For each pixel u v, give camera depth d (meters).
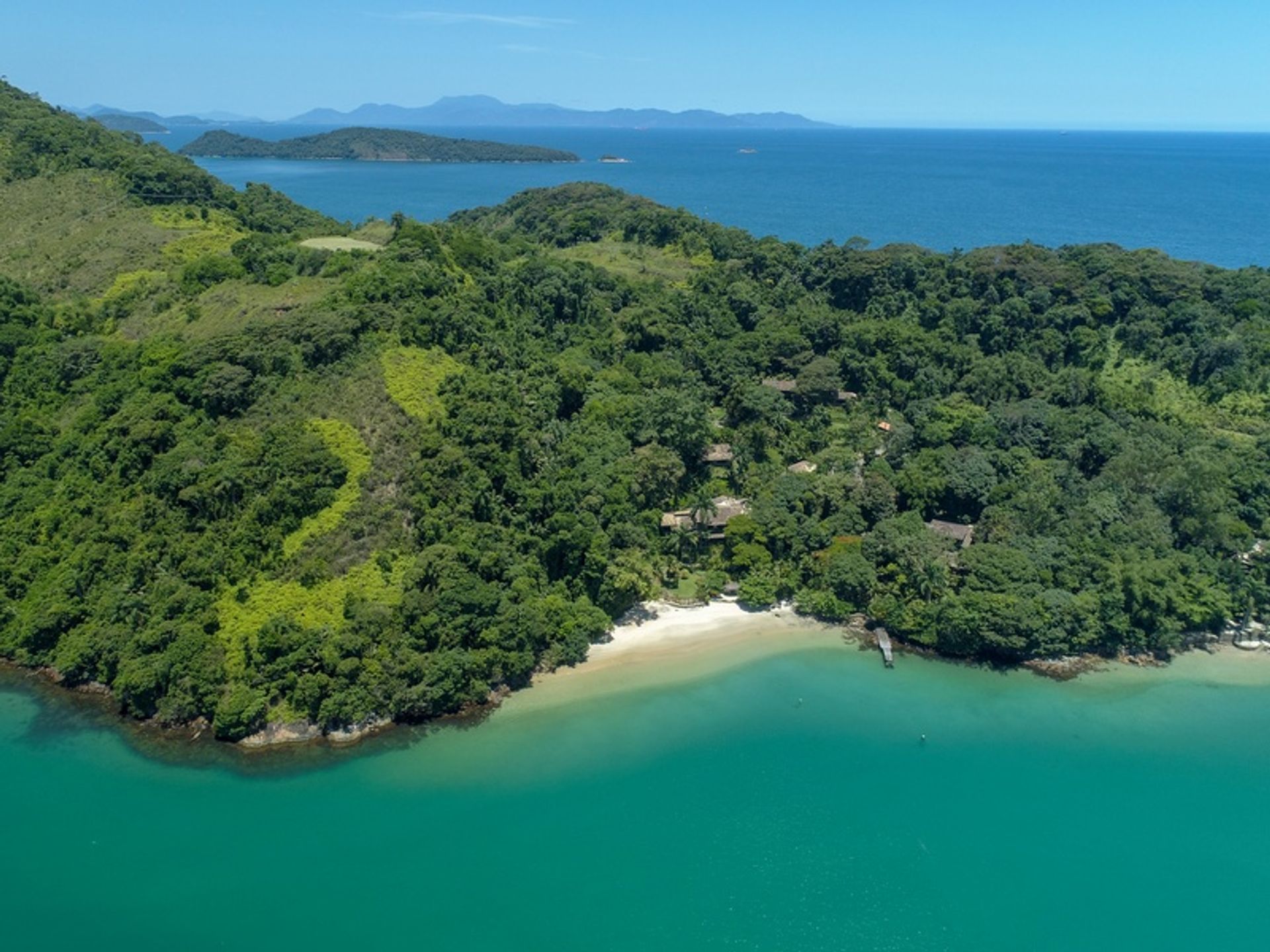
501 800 70.12
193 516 86.00
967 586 92.81
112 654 79.00
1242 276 155.25
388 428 95.88
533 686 83.88
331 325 104.06
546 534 94.62
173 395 96.50
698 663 88.44
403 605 80.69
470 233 162.50
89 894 60.84
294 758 73.69
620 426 117.75
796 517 104.06
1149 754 77.12
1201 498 100.75
